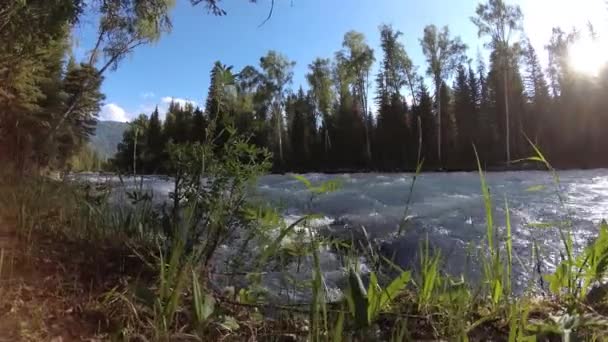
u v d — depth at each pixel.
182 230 2.37
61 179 6.27
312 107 56.19
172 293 1.91
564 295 2.32
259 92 47.94
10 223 3.58
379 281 2.53
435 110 44.69
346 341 1.73
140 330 1.85
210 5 5.23
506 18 40.56
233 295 2.33
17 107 11.59
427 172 31.41
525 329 1.80
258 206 2.61
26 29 5.41
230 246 2.74
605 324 1.72
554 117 37.66
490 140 40.75
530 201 8.75
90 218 3.61
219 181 2.45
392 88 48.38
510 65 41.56
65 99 17.19
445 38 44.88
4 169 6.72
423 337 1.87
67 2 5.34
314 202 8.23
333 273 2.85
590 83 36.47
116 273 2.60
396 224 5.97
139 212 3.68
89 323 1.90
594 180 16.03
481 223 6.06
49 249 2.95
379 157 45.97
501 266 2.29
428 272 2.26
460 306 1.96
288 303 2.25
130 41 12.14
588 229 5.62
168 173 2.72
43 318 1.87
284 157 47.97
